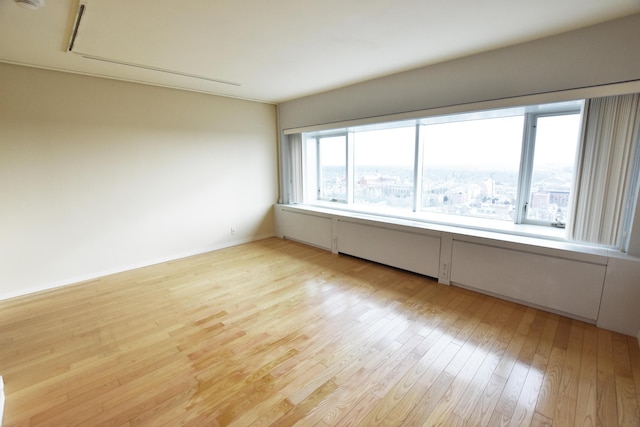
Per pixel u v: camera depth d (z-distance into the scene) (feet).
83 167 12.00
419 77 11.46
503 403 5.82
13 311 9.74
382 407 5.78
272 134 18.35
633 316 7.73
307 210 16.57
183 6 6.72
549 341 7.74
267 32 8.15
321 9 6.94
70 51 9.34
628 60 7.48
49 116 11.12
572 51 8.24
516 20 7.59
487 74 9.82
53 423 5.52
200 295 10.81
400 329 8.46
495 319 8.89
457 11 7.09
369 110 13.34
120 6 6.68
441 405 5.80
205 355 7.44
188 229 15.28
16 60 10.07
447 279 11.37
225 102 15.98
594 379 6.38
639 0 6.59
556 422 5.36
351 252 14.69
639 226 7.66
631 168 7.88
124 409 5.82
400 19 7.48
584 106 8.40
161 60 10.30
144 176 13.60
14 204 10.71
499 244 9.85
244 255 15.40
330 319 9.06
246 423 5.46
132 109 12.99
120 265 13.25
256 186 17.90
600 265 8.04
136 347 7.80
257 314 9.41
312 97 15.88
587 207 8.70
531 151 10.69
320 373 6.74
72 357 7.43
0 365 7.14
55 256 11.65
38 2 6.39
